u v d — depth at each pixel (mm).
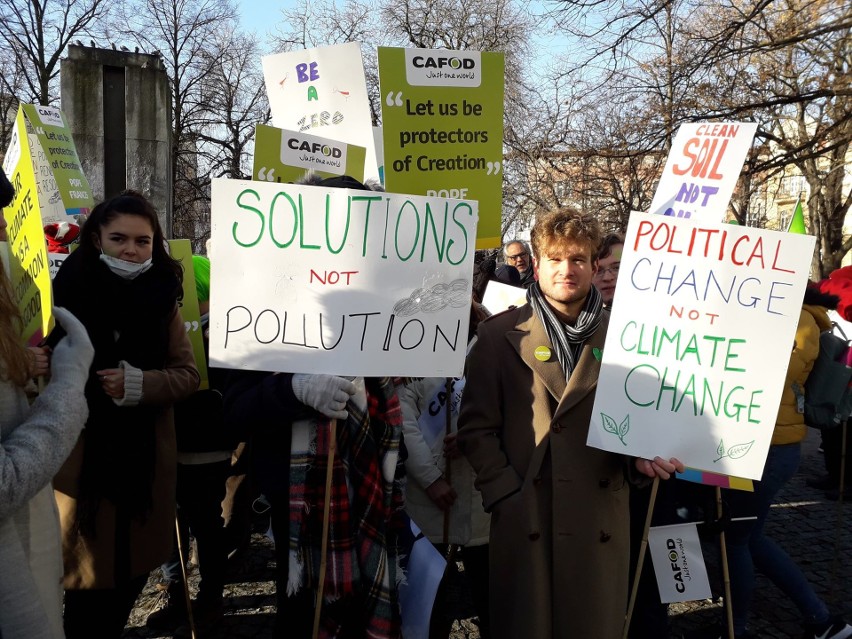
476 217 2086
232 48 23812
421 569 2447
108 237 2328
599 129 12250
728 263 2088
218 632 3127
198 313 3035
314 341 1994
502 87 3449
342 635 2121
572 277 2189
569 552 2115
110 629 2334
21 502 1419
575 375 2174
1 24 20656
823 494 5375
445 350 2078
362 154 3604
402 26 19938
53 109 3811
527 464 2203
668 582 2447
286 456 2102
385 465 2145
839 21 7672
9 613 1458
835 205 16578
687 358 2098
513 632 2137
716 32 9406
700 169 2332
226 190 1940
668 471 2049
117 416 2281
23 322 1751
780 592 3635
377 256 2023
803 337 2867
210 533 3041
